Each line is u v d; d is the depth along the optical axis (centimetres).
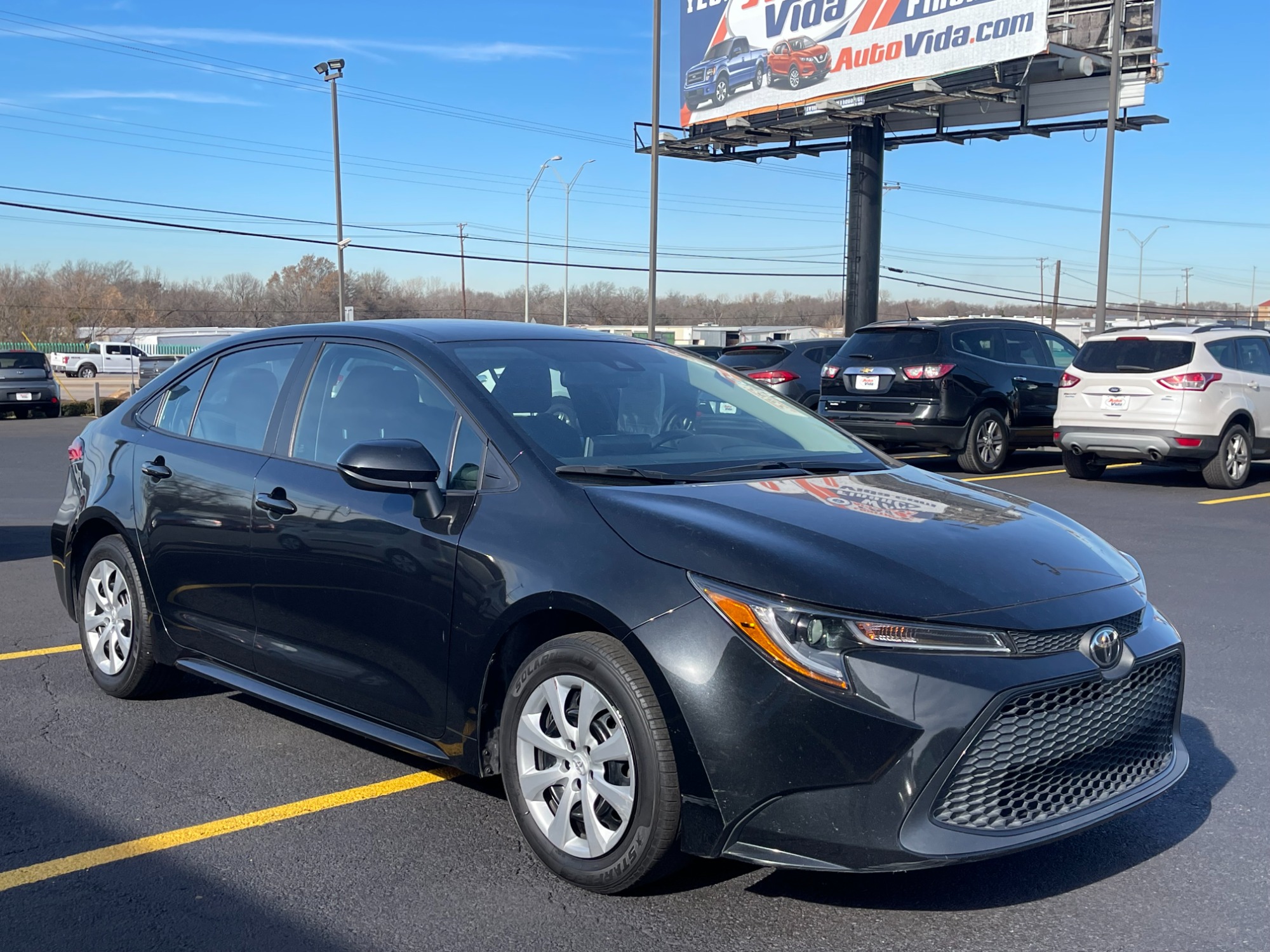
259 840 361
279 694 430
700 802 296
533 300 8756
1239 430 1252
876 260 2969
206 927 305
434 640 362
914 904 318
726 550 308
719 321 10094
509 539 344
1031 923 307
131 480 494
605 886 316
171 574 471
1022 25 2444
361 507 389
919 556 314
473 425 379
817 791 285
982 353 1426
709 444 411
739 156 3384
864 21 2758
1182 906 317
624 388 426
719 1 3141
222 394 480
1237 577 771
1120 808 316
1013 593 307
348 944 296
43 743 452
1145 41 2531
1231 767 425
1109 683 311
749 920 308
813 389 1697
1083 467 1348
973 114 2828
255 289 10081
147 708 498
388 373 417
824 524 328
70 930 304
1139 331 1273
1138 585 344
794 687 287
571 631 339
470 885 330
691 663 296
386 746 452
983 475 1401
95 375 5706
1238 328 1305
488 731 358
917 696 284
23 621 655
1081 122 2714
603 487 348
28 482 1402
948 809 287
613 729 317
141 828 371
